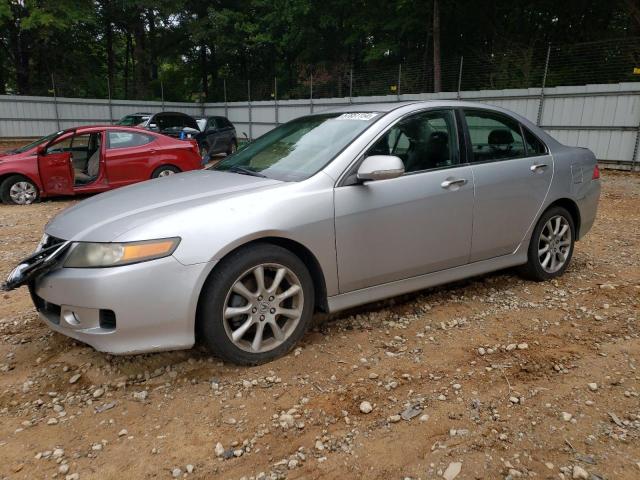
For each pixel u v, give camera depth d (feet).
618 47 52.90
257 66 117.60
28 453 7.84
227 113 90.02
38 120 79.25
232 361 9.96
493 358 10.57
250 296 9.94
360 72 75.82
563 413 8.68
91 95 112.88
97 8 106.83
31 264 9.53
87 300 8.96
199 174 12.68
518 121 14.32
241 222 9.67
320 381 9.69
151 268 8.97
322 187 10.68
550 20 72.79
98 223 9.70
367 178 10.68
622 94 44.52
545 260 14.89
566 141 48.85
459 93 56.08
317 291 11.09
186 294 9.21
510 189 13.44
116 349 9.04
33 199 30.58
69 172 30.19
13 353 11.05
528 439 8.03
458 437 8.08
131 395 9.35
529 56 58.65
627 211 27.84
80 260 9.20
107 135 30.99
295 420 8.53
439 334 11.66
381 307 13.10
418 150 12.16
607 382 9.68
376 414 8.68
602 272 16.15
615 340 11.38
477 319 12.46
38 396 9.41
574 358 10.57
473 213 12.76
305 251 10.64
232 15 107.04
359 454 7.71
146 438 8.14
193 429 8.35
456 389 9.42
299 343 11.18
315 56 101.65
